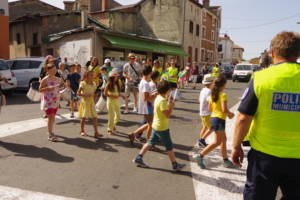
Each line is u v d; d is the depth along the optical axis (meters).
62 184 3.57
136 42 21.86
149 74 4.95
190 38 30.86
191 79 16.92
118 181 3.68
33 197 3.22
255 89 2.02
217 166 4.25
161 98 3.87
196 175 3.90
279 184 2.07
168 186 3.55
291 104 1.94
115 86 5.74
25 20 24.47
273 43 2.13
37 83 6.74
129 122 7.06
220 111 3.99
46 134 5.80
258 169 2.02
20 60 13.73
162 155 4.72
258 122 2.06
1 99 5.42
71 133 5.93
